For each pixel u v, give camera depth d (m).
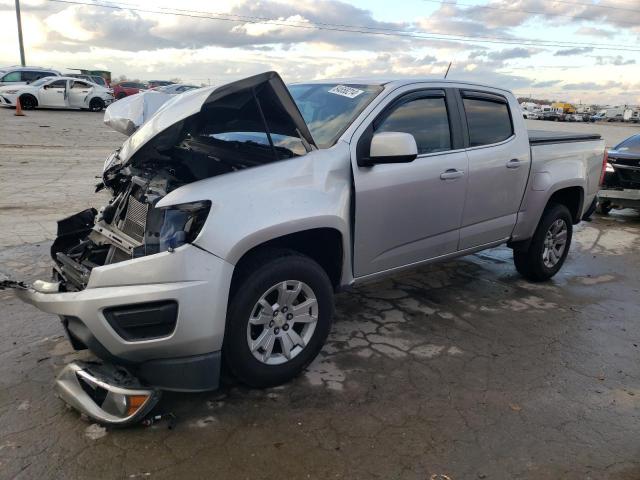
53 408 2.97
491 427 2.98
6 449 2.63
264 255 3.12
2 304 4.29
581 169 5.44
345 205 3.41
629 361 3.86
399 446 2.78
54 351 3.59
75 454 2.62
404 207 3.83
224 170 3.13
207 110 3.10
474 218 4.47
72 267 3.21
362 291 5.06
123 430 2.81
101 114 23.86
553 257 5.52
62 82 23.83
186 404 3.08
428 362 3.71
